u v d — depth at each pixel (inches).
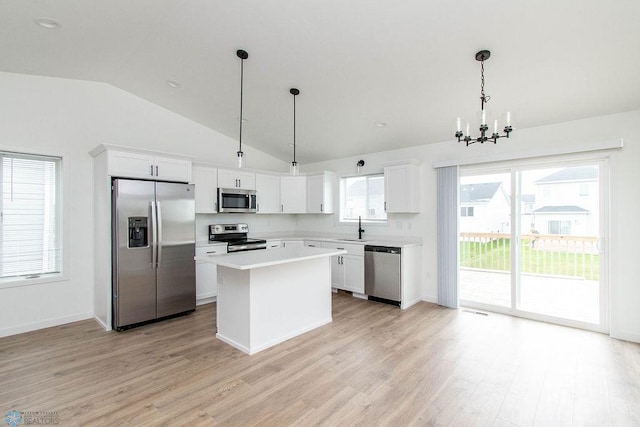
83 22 103.9
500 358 106.9
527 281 153.3
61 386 89.8
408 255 168.7
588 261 136.7
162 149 173.6
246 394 86.0
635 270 118.8
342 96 143.2
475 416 76.7
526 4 82.0
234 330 118.1
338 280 196.5
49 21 102.3
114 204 132.6
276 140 206.1
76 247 145.1
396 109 146.9
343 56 115.0
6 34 107.1
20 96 131.9
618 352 110.6
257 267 110.3
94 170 148.6
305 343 120.6
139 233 139.6
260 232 229.8
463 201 176.7
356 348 115.6
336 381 92.8
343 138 188.7
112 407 80.0
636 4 78.1
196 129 189.5
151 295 141.1
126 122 160.6
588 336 125.3
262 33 107.6
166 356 109.3
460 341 121.3
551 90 115.7
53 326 138.0
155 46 119.2
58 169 142.5
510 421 74.9
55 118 139.9
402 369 99.7
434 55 106.9
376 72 121.7
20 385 90.3
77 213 145.4
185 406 80.6
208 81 143.6
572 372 97.3
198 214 194.2
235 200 194.4
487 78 114.0
